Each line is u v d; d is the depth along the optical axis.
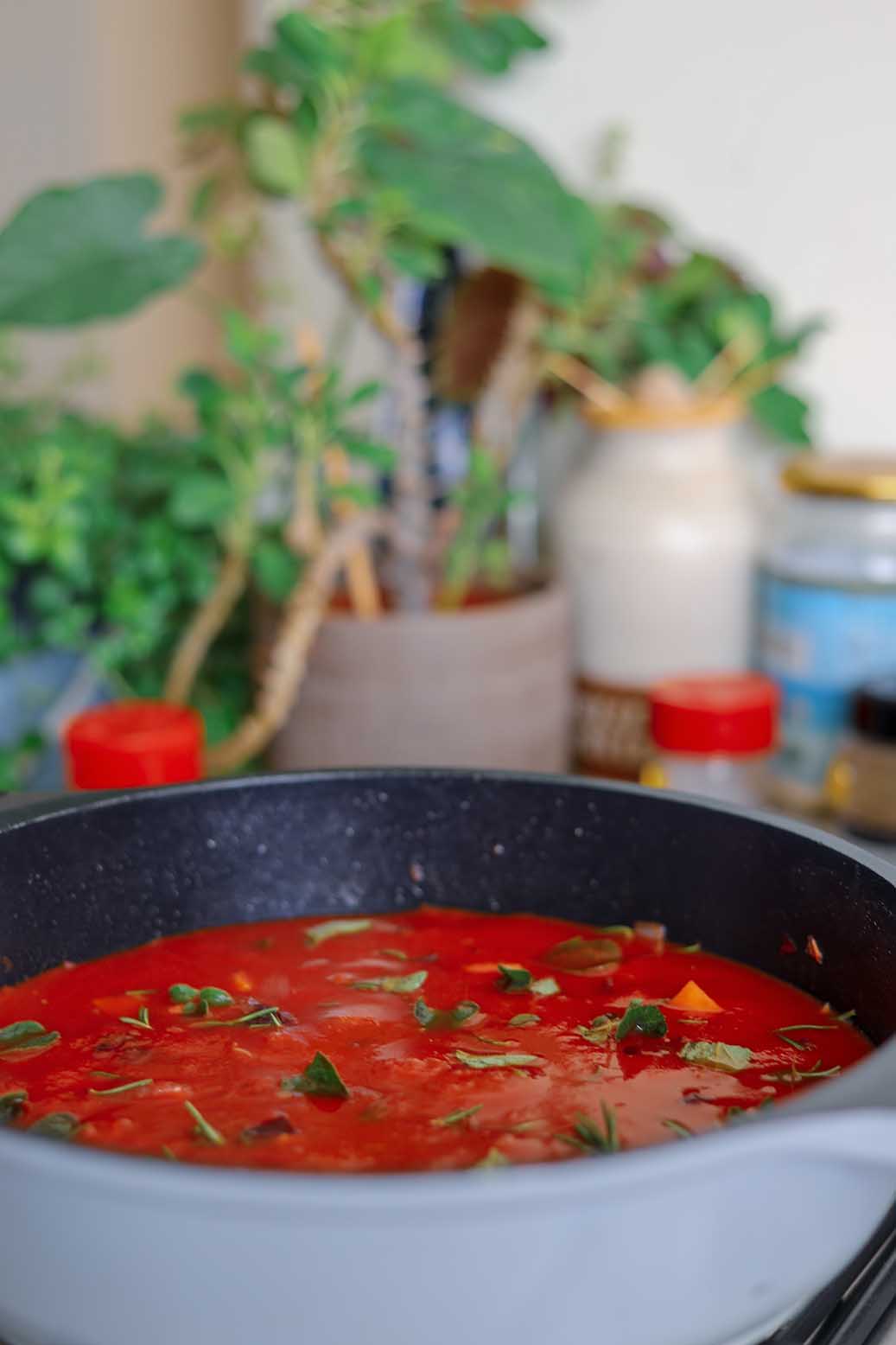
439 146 0.91
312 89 0.91
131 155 1.35
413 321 1.01
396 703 0.92
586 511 0.98
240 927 0.66
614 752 1.00
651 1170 0.36
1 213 1.34
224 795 0.66
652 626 0.98
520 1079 0.56
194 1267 0.37
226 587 0.95
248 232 1.06
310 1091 0.55
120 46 1.33
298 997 0.62
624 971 0.63
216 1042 0.60
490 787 0.66
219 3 1.33
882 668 0.94
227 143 1.01
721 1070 0.57
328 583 0.91
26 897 0.63
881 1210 0.46
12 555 0.99
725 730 0.90
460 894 0.67
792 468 0.96
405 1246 0.36
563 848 0.66
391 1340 0.38
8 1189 0.38
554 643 0.95
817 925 0.61
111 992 0.63
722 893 0.64
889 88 0.98
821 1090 0.40
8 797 0.65
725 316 0.99
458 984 0.63
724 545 0.97
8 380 1.24
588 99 1.04
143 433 1.10
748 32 1.00
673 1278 0.39
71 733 0.85
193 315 1.35
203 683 1.03
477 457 0.96
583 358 1.01
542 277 0.95
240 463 0.95
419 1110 0.53
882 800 0.92
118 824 0.64
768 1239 0.41
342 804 0.67
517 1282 0.37
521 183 0.91
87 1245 0.37
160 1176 0.35
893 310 1.00
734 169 1.02
